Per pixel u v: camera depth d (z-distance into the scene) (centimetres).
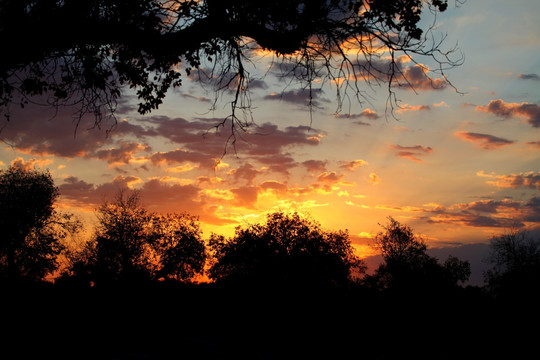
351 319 3884
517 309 4222
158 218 5462
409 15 851
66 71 976
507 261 4741
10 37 697
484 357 3038
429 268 5425
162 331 3472
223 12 808
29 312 3528
